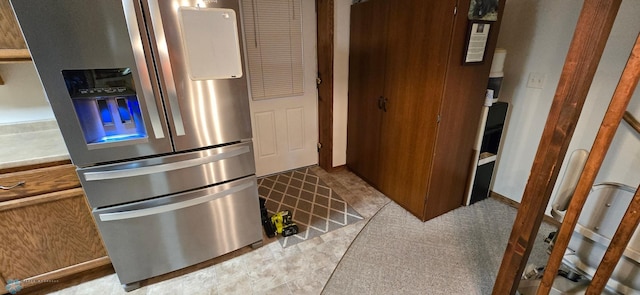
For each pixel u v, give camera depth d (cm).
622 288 112
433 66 179
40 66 110
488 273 169
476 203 241
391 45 210
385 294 157
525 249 123
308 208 239
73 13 108
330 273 172
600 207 114
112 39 116
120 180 138
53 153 138
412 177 219
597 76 172
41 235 143
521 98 212
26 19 103
